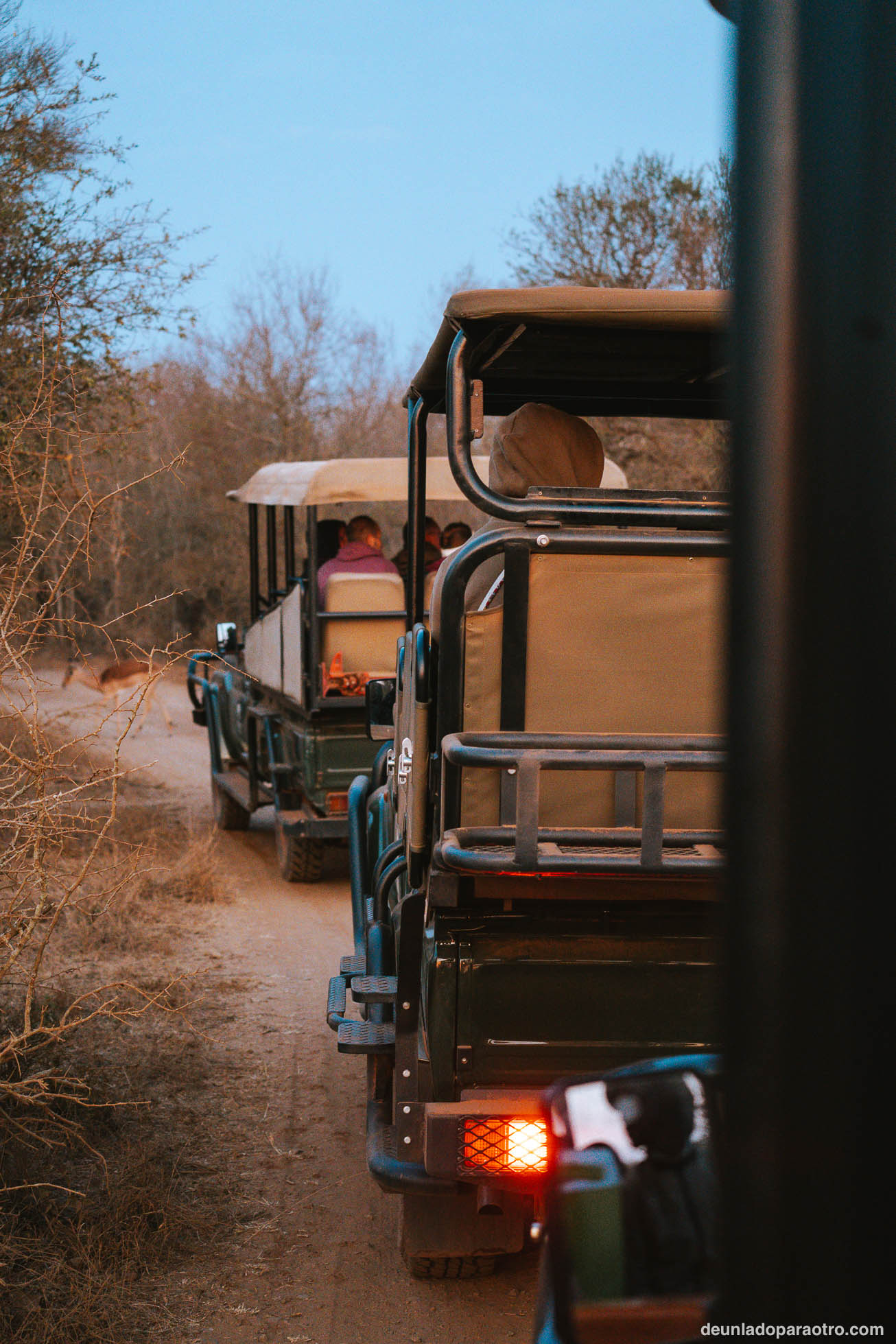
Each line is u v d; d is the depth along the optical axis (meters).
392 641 7.76
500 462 3.56
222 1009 5.64
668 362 3.83
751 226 0.89
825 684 0.87
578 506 2.85
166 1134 4.18
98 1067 4.54
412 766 3.19
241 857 9.41
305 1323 3.09
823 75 0.87
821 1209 0.88
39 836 3.34
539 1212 2.74
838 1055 0.87
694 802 2.86
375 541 8.21
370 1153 3.08
